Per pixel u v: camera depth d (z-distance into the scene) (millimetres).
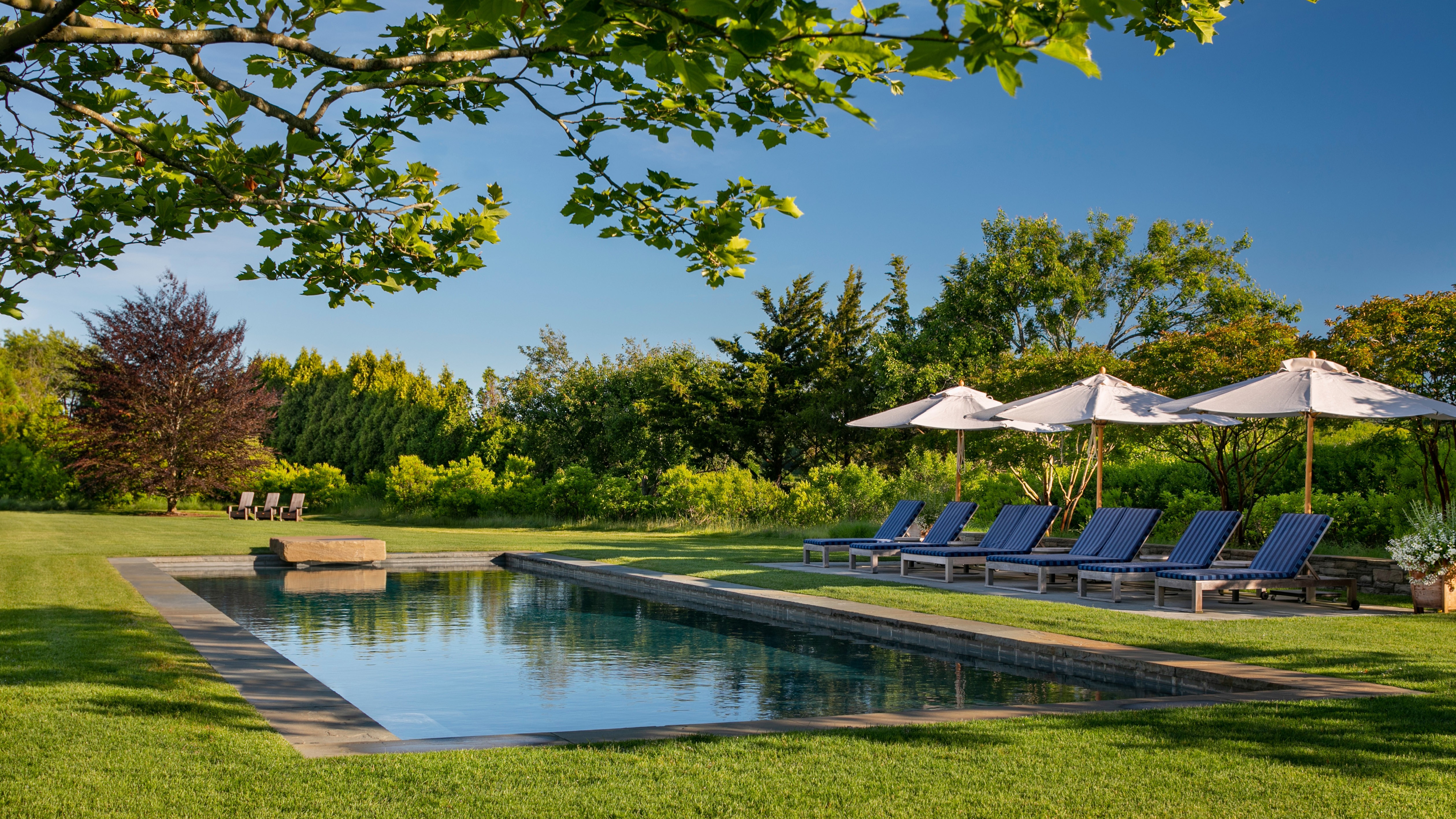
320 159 4547
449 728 6289
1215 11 4379
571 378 36938
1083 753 4836
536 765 4586
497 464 37094
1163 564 11914
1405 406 10914
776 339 36719
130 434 32312
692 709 6824
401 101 4773
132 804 3963
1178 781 4359
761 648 9516
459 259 4762
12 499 34906
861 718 5719
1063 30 2635
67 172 4797
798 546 21125
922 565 16828
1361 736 5129
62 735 5000
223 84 4027
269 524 28812
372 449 43188
